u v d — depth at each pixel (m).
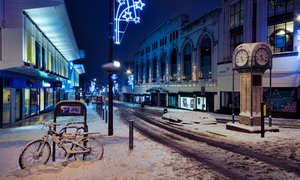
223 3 30.67
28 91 22.42
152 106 51.06
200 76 36.28
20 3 14.84
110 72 12.11
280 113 23.78
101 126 16.09
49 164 6.72
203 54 35.97
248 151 8.98
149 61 60.25
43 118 22.08
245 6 27.08
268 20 25.12
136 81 72.44
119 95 91.88
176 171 6.39
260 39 25.38
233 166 7.07
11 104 17.84
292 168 6.89
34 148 6.86
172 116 19.30
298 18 22.84
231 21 29.81
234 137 11.86
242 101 14.16
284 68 23.59
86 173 6.07
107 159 7.33
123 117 24.45
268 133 12.82
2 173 6.16
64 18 18.80
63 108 7.85
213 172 6.44
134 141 10.52
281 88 23.94
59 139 6.90
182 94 41.03
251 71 13.41
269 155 8.35
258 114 13.48
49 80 30.98
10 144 9.90
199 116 18.33
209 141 11.14
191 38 38.91
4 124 16.97
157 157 7.75
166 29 49.09
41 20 18.84
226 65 29.45
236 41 28.94
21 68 16.02
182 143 10.69
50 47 28.08
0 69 14.72
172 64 47.16
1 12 14.45
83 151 7.00
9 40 14.65
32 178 5.72
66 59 45.75
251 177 6.09
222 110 30.03
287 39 23.86
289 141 10.73
